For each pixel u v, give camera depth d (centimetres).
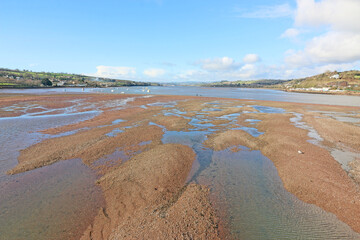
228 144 2205
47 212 1062
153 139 2342
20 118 3322
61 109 4381
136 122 3206
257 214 1077
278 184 1392
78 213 1057
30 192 1239
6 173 1462
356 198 1205
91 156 1803
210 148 2098
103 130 2661
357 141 2303
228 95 10712
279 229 971
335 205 1148
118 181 1380
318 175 1481
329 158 1800
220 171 1585
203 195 1239
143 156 1820
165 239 870
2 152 1841
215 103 6172
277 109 5094
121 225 966
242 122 3350
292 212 1098
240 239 906
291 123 3238
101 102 5825
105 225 970
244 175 1523
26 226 960
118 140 2255
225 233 936
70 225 971
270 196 1245
